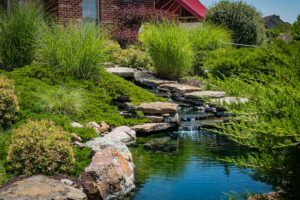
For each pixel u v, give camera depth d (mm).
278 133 4238
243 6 25109
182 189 7008
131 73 15953
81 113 11008
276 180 5062
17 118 9609
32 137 7414
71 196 6129
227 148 9391
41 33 13789
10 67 13859
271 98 4598
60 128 8305
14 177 7031
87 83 12727
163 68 16656
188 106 13547
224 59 15094
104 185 6832
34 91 11305
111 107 12062
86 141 9258
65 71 12859
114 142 8617
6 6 20031
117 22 23891
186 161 8469
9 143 8070
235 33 24719
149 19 23312
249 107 4754
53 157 7277
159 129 11148
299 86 4609
